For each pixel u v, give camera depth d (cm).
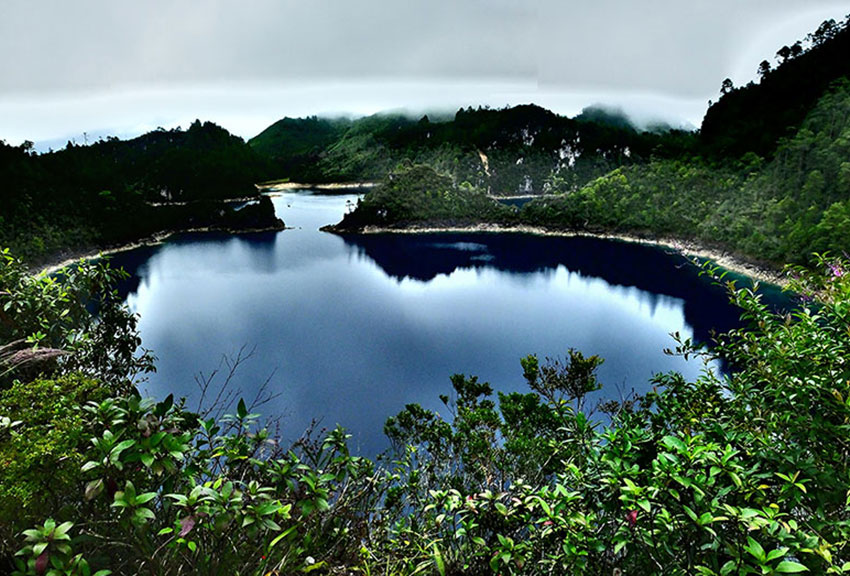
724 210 12619
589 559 229
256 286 10869
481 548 253
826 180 10575
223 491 190
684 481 192
